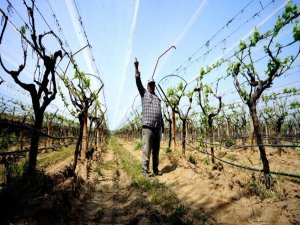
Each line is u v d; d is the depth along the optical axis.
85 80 9.35
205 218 4.30
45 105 5.47
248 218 4.23
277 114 16.42
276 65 5.84
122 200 5.52
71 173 6.32
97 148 17.59
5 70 4.72
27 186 4.48
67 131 26.78
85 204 5.07
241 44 6.83
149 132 8.13
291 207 4.32
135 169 9.20
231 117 23.75
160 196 5.38
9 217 3.35
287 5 5.48
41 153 16.77
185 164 9.23
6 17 4.30
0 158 8.22
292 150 16.92
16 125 4.18
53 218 3.54
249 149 14.82
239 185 5.89
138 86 8.41
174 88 11.91
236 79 7.42
